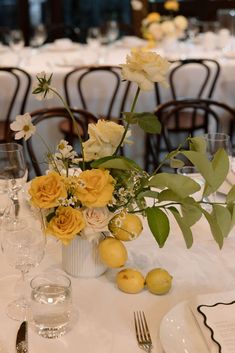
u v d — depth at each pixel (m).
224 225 1.13
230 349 0.99
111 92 3.54
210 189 1.17
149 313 1.16
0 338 1.07
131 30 4.91
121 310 1.17
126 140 1.23
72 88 3.52
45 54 4.20
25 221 1.18
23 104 3.32
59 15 5.52
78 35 5.29
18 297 1.20
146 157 3.51
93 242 1.24
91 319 1.13
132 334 1.09
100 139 1.18
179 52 4.12
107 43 4.38
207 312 1.07
